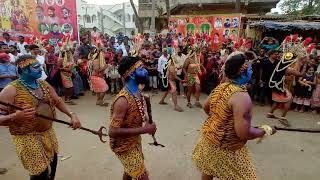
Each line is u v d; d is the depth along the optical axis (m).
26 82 2.95
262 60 8.48
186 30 13.59
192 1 21.00
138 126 2.82
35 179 3.02
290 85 7.68
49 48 9.07
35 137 2.95
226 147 2.67
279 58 8.08
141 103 2.83
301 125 6.77
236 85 2.63
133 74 2.74
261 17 13.61
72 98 9.17
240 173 2.71
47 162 3.02
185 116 7.32
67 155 4.88
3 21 10.47
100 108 8.06
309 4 20.66
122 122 2.74
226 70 2.62
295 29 11.88
